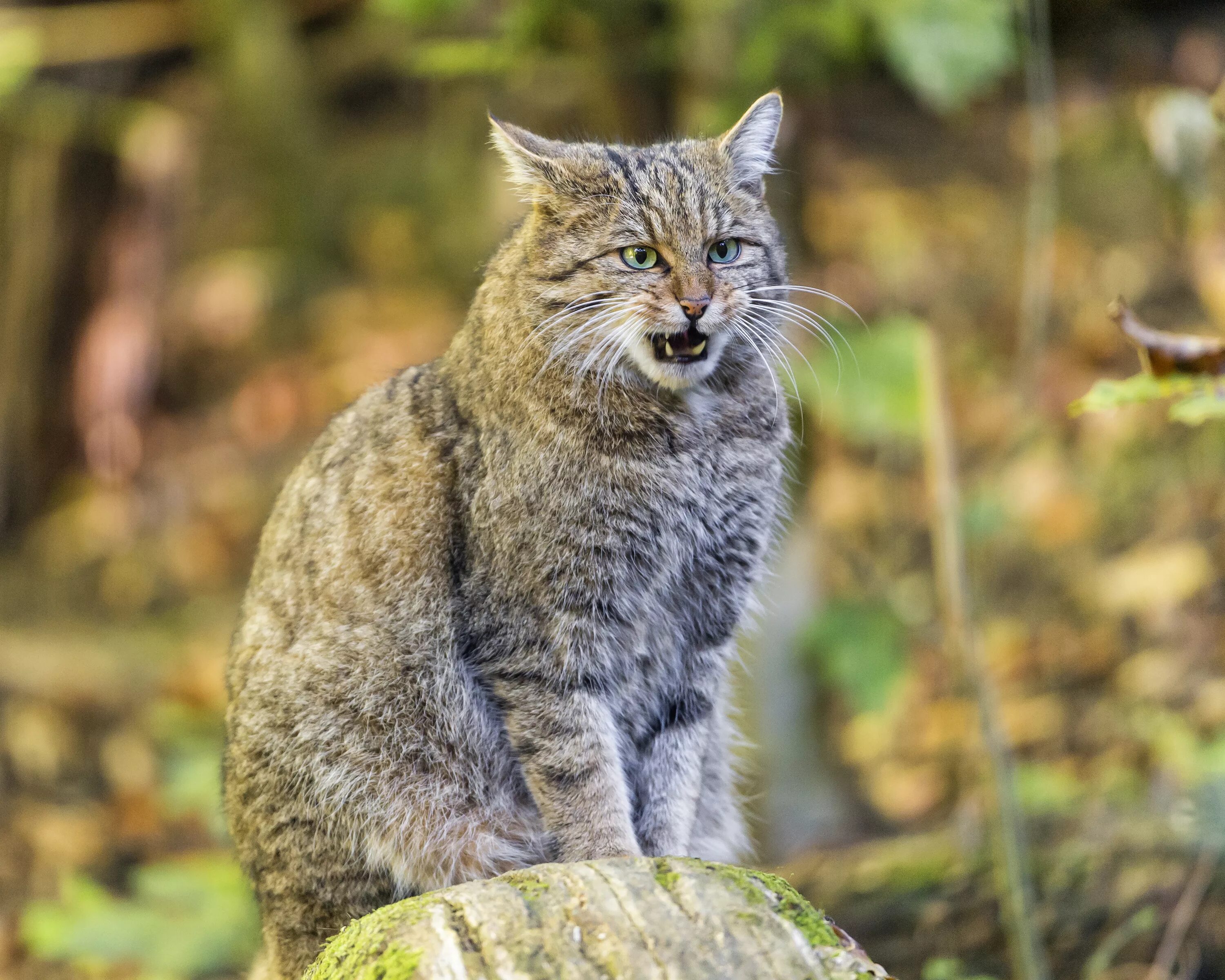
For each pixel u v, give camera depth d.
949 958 9.00
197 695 12.38
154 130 14.88
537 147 6.85
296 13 19.44
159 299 15.41
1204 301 14.07
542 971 3.90
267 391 15.53
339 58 19.22
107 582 14.09
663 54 10.05
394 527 6.61
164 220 15.20
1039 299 9.84
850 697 11.02
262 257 17.23
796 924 4.09
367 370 15.52
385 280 17.20
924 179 16.61
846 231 15.71
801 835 10.59
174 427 15.64
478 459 6.53
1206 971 8.72
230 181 18.14
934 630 12.54
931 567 12.99
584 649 6.48
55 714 12.41
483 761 6.68
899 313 14.98
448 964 3.96
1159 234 14.78
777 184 10.04
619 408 6.56
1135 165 15.21
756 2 9.77
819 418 10.52
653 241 6.64
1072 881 9.06
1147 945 8.83
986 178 16.58
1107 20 15.84
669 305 6.56
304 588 6.73
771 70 9.79
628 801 6.58
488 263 7.16
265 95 17.58
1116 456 13.32
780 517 7.60
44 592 14.00
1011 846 8.37
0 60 14.62
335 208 17.78
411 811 6.61
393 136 18.62
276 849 6.74
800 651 10.61
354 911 6.69
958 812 10.34
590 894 4.19
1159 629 12.01
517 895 4.21
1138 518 12.99
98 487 14.92
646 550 6.57
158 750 12.09
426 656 6.56
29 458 14.70
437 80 17.34
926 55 9.59
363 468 6.78
